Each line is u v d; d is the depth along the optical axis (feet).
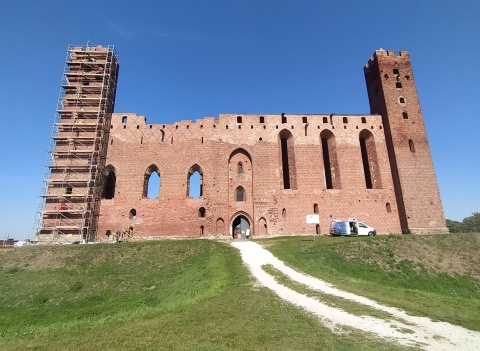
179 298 73.05
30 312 87.15
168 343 34.01
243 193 168.66
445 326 40.01
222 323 40.57
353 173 171.94
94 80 188.34
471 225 311.47
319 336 35.81
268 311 45.42
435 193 166.91
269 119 178.60
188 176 169.58
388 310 46.42
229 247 118.52
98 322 53.93
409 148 173.99
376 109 192.85
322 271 78.23
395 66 191.83
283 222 161.27
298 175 169.27
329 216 163.43
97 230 160.86
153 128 176.14
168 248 124.57
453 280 95.50
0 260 123.44
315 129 178.40
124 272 110.42
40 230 157.38
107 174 175.94
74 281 105.19
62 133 175.42
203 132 173.88
